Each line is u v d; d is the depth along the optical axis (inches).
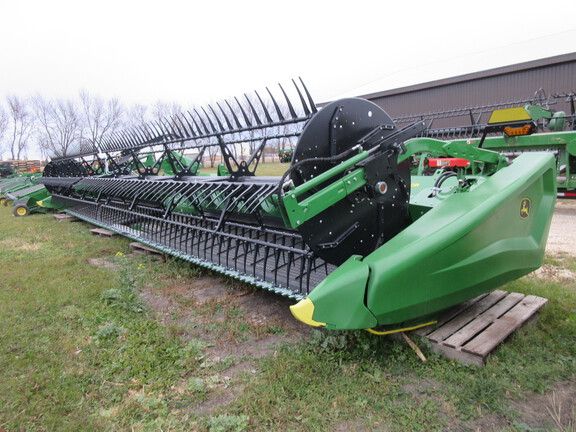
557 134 314.5
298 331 145.3
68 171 451.8
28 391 111.8
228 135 220.1
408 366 118.1
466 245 117.0
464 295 122.1
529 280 180.5
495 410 98.1
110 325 147.8
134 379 118.2
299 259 172.1
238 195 184.9
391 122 147.2
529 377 109.7
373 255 115.4
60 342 140.6
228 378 117.3
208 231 187.0
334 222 129.6
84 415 102.4
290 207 114.3
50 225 381.4
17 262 249.6
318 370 117.5
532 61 653.3
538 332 133.9
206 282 202.4
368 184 130.9
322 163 130.3
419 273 111.7
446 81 750.5
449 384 108.8
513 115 158.4
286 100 160.6
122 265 237.6
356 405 102.2
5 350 135.6
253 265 158.9
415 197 154.9
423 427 93.8
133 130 331.9
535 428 92.0
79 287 196.5
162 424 98.6
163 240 232.7
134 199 256.8
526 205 133.6
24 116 1748.3
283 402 104.4
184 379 118.1
